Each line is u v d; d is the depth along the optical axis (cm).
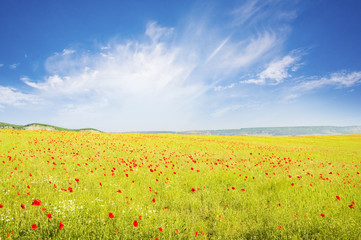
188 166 1244
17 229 396
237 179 948
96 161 1245
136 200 614
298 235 443
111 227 429
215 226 481
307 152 2584
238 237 439
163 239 409
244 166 1341
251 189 788
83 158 1302
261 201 656
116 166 1139
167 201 648
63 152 1459
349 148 3722
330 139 6284
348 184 904
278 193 732
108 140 2573
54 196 576
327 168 1370
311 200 673
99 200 565
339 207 606
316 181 956
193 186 827
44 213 457
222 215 542
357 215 540
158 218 498
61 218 434
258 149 2622
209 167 1215
